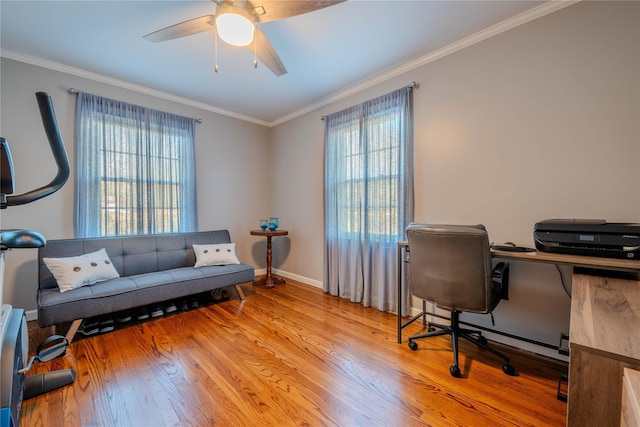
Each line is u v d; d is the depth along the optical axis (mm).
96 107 2760
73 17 1958
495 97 2100
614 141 1661
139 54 2432
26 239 991
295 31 2129
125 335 2188
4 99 2348
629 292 1259
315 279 3658
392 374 1691
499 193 2088
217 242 3412
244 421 1312
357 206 3010
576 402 885
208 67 2662
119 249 2697
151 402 1432
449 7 1880
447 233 1648
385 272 2756
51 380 1502
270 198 4375
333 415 1356
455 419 1331
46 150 2535
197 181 3580
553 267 1884
